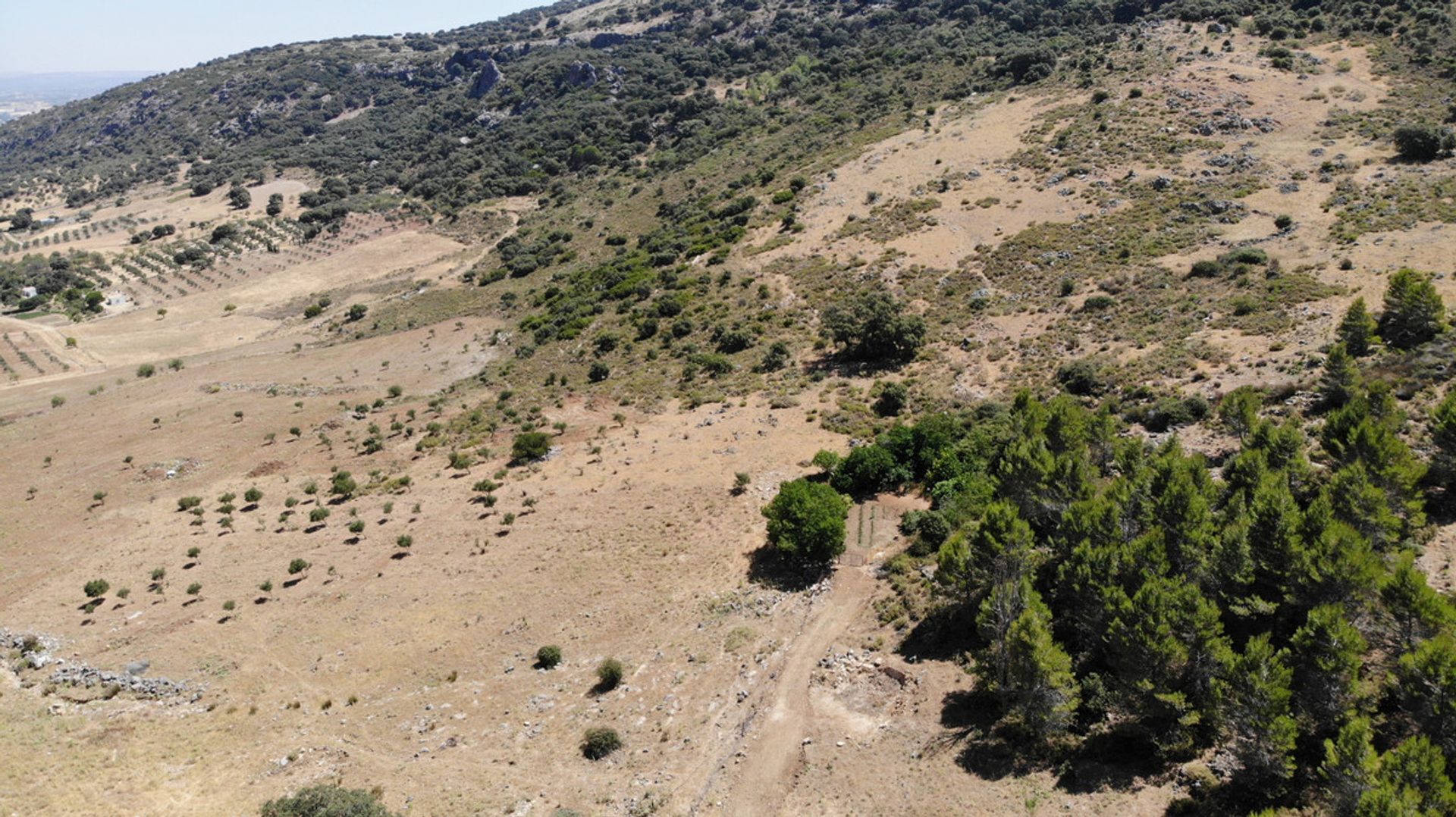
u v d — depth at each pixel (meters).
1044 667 25.44
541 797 28.88
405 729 34.44
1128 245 69.94
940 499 42.78
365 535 53.78
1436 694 21.25
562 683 35.97
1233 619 27.80
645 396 70.31
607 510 50.84
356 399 86.38
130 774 32.47
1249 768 22.94
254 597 47.75
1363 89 87.31
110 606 48.91
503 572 46.25
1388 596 24.08
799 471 50.78
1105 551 28.52
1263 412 41.72
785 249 92.31
